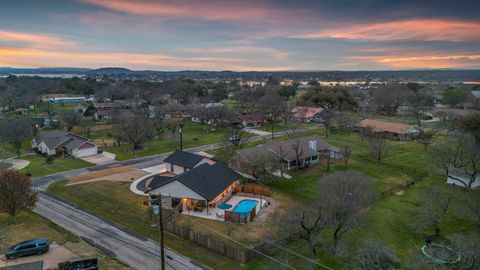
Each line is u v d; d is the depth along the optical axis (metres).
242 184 56.75
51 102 164.12
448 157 61.12
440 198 46.56
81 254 35.72
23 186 43.19
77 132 104.50
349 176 42.44
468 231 41.00
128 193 53.41
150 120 99.06
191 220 43.69
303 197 52.06
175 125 107.19
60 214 46.41
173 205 47.47
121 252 36.53
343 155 72.75
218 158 66.19
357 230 41.31
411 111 143.50
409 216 45.41
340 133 102.75
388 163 70.38
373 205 47.97
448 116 116.56
